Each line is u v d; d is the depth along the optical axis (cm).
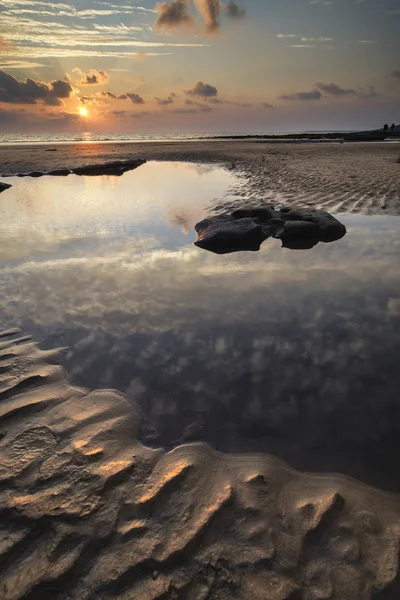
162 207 957
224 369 318
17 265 554
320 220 707
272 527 189
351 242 651
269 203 940
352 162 1734
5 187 1320
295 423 261
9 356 331
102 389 293
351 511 198
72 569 169
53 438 243
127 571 169
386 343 352
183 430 256
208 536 184
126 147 3825
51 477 214
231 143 4428
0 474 215
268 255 599
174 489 210
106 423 259
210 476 220
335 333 370
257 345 352
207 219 738
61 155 2722
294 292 462
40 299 443
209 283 491
